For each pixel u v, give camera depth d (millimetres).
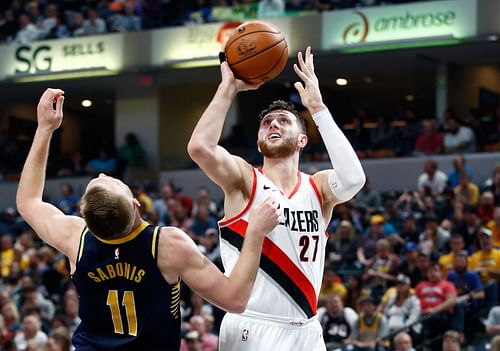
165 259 5191
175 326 5312
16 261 18328
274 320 5922
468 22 20438
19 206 5637
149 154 26297
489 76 24500
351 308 14039
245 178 5984
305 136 6219
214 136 5723
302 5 22297
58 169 25312
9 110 28906
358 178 5988
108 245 5227
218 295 5152
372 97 26438
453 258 14031
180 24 23656
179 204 19141
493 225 15273
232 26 22672
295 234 5969
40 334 14312
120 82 25375
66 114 29109
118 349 5281
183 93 26422
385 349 11727
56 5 25688
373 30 21266
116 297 5266
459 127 20984
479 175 20547
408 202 17547
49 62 24500
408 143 21672
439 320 11820
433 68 23484
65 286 16672
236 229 5984
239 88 5945
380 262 14758
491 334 11812
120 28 24047
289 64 22484
